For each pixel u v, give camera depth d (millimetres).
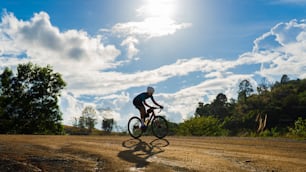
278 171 7547
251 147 11094
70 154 9320
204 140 13172
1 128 44594
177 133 36719
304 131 20000
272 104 95688
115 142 11789
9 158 8055
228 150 10367
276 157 9141
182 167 7734
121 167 7699
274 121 85062
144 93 12781
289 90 114750
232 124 86688
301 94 100062
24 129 45625
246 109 109500
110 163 8062
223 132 39781
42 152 9156
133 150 9977
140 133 13078
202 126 37281
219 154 9562
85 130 60969
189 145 11398
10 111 45562
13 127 45094
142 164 8016
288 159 8859
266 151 10203
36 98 46438
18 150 9281
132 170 7453
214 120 38844
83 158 8844
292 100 93750
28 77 46594
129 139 12875
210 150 10289
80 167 7660
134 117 13156
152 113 12977
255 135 25406
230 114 118312
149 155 9164
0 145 10164
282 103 93500
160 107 12859
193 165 7953
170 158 8766
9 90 45875
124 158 8664
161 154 9344
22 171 7199
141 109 12805
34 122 45719
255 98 117562
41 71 46969
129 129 13203
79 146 10602
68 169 7480
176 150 10125
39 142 11500
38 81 46969
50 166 7645
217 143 12125
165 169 7547
